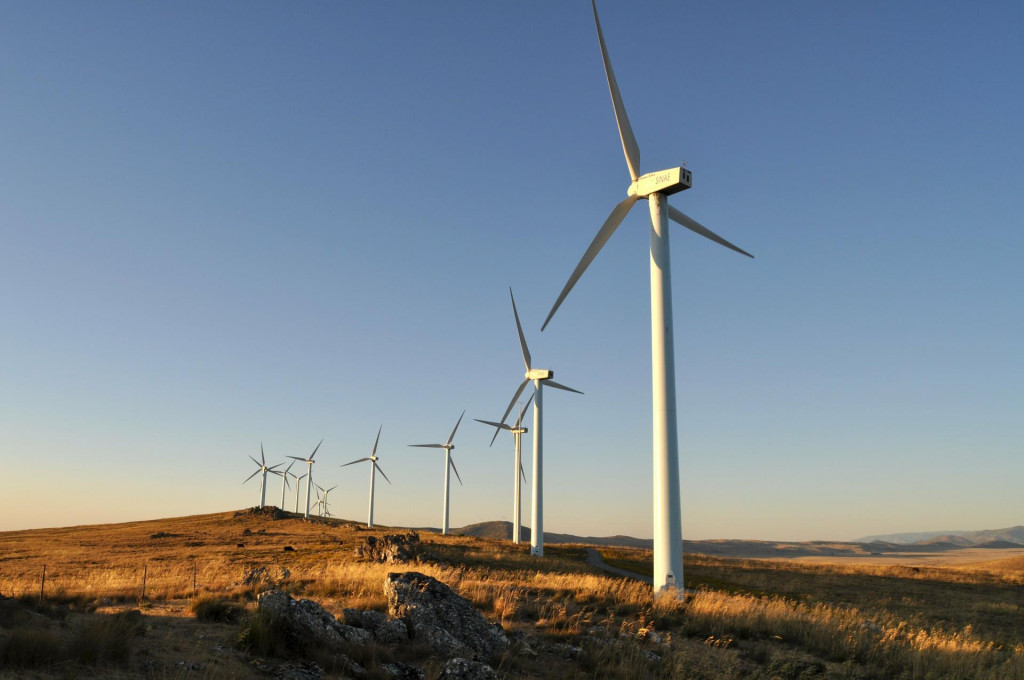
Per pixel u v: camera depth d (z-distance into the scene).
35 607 18.16
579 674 16.86
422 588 19.88
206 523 165.50
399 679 14.98
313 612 17.12
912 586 75.62
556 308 42.56
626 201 40.41
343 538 112.50
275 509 176.62
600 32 41.62
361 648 16.17
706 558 120.50
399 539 66.69
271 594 17.17
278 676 13.82
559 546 119.75
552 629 22.52
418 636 18.31
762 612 27.11
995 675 20.12
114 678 12.26
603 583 34.25
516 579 39.16
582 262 42.09
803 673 18.81
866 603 53.78
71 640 14.42
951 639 27.03
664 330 36.47
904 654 21.42
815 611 30.55
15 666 11.81
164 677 12.35
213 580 37.91
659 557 33.78
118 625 15.15
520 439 120.00
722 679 17.81
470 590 28.17
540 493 92.44
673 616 26.84
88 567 61.72
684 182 38.00
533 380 98.56
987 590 75.81
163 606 23.86
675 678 17.41
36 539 130.38
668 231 38.34
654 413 35.62
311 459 183.75
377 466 160.25
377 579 31.41
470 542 106.19
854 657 21.22
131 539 119.31
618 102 41.66
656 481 34.78
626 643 20.36
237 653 15.28
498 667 16.97
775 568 97.75
